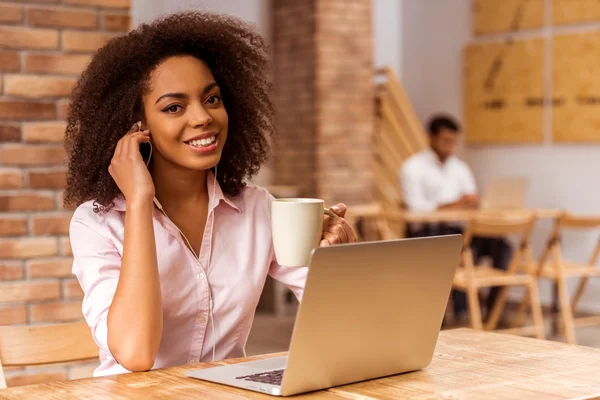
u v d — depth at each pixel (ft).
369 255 5.62
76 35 13.07
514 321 22.65
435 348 6.94
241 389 5.71
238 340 7.74
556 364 6.35
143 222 6.76
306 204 6.05
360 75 28.73
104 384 5.90
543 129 27.58
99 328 6.81
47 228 12.87
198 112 7.29
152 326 6.49
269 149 8.75
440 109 30.94
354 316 5.67
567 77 26.86
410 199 26.53
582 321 24.06
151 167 7.73
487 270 21.67
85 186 7.70
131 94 7.54
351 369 5.79
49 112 12.90
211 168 8.14
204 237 7.65
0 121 12.60
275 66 29.27
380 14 31.76
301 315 5.38
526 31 28.09
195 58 7.58
